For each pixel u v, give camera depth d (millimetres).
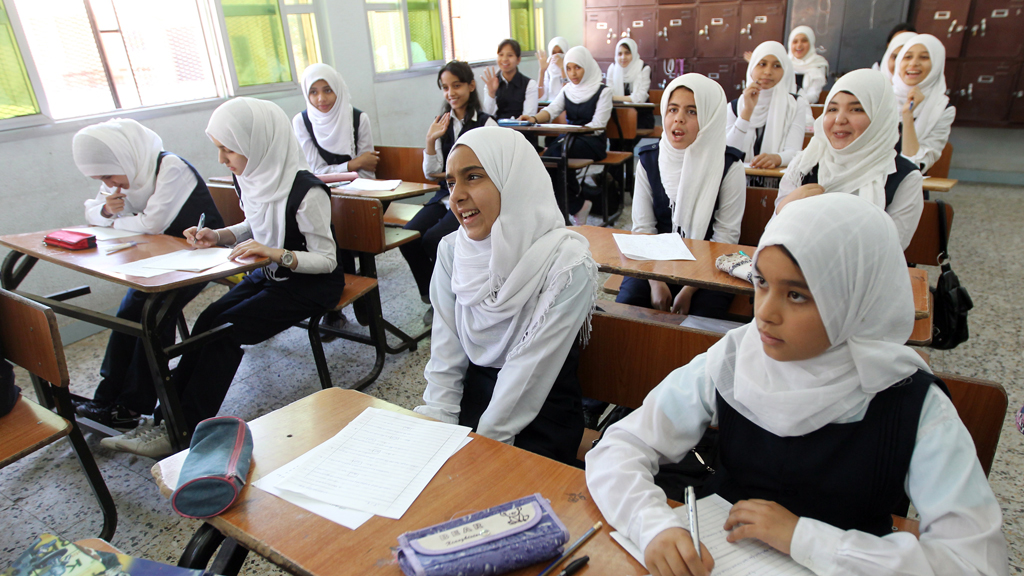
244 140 1934
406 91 4816
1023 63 4766
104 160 2094
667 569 713
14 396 1481
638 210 2385
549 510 789
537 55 6652
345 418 1063
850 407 776
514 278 1268
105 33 2979
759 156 2924
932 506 719
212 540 928
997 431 947
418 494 861
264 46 3701
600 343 1334
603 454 911
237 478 851
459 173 1248
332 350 2727
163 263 1802
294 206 1994
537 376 1246
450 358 1435
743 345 867
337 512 827
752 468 879
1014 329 2627
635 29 6375
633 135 5035
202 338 1822
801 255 713
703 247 1947
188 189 2266
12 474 1917
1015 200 4668
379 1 4422
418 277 3070
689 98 2061
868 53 5332
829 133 2133
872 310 746
